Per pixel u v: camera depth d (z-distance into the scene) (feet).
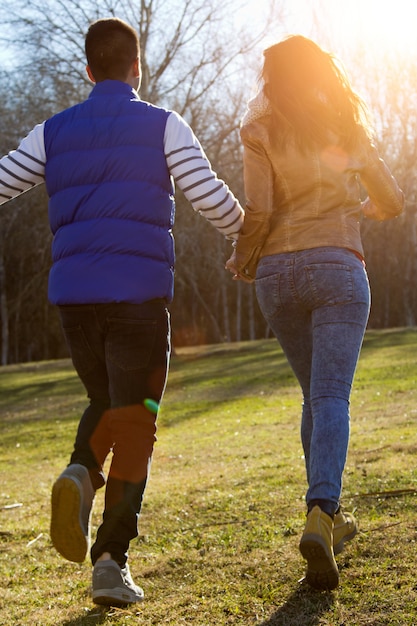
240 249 9.05
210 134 79.20
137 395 8.54
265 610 7.88
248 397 42.65
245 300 143.23
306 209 8.66
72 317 8.73
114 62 9.13
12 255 117.80
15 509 17.74
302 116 8.58
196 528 12.34
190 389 49.37
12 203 89.45
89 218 8.56
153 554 11.02
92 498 8.48
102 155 8.61
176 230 77.15
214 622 7.71
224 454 23.35
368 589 8.00
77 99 72.49
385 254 128.67
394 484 13.16
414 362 47.24
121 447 8.54
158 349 8.65
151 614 8.13
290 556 9.61
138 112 8.78
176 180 8.79
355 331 8.48
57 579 10.64
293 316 8.89
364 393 36.11
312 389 8.40
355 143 8.82
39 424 41.70
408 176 96.99
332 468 7.98
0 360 133.18
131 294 8.39
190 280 114.32
